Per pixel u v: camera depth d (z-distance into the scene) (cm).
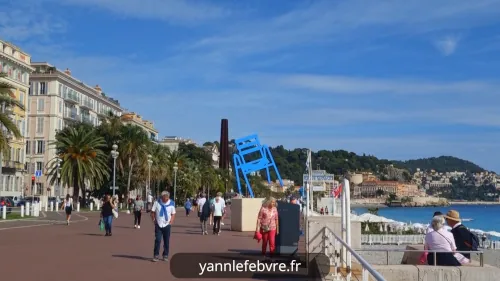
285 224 1469
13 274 1145
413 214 12631
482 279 938
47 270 1210
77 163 5909
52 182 6444
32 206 4131
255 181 10131
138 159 7219
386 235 2817
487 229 6619
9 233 2345
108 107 10762
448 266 969
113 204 2397
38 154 8212
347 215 1001
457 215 1114
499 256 2589
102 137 6475
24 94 7231
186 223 3500
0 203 4744
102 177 6925
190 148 16012
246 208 2694
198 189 11525
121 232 2530
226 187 13388
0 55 6481
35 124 8256
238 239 2170
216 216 2452
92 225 3039
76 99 9088
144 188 9362
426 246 1046
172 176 9388
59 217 4016
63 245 1817
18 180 7156
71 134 6050
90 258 1446
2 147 3319
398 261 1809
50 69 8488
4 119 3303
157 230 1399
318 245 1293
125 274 1162
